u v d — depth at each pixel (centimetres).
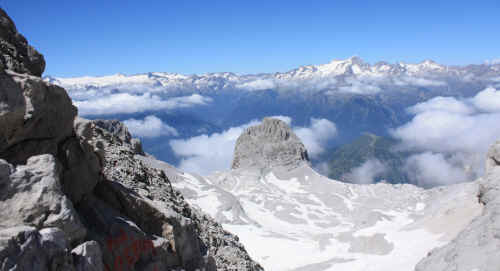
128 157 2783
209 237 2980
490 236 4431
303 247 10938
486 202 5403
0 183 1096
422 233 8706
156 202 2166
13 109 1225
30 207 1118
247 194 19625
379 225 11938
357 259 8619
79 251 1184
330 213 17312
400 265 7412
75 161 1595
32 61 1745
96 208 1634
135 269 1562
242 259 3088
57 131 1470
